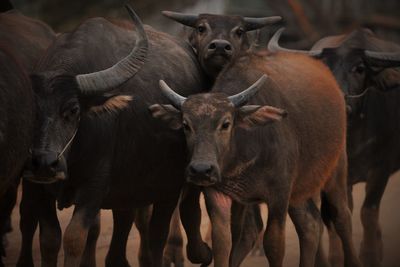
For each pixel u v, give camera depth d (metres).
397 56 40.81
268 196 32.00
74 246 30.70
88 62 31.48
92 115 30.53
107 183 31.69
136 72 31.22
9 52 29.02
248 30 38.03
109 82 30.52
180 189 35.44
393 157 43.28
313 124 34.41
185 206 36.44
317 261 38.59
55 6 88.81
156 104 31.95
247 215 34.84
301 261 35.62
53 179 29.22
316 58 41.28
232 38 36.62
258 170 31.64
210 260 37.38
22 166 29.50
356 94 40.72
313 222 35.75
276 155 31.84
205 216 50.84
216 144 30.06
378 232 42.84
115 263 35.97
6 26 36.47
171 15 38.00
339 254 38.69
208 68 36.19
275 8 89.88
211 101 30.55
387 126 42.69
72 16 88.94
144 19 85.81
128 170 32.88
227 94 32.03
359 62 40.94
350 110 39.62
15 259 40.81
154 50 35.03
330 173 36.31
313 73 36.31
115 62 32.56
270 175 31.84
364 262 41.66
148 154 33.28
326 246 45.16
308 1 92.56
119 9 88.44
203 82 36.56
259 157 31.48
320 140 34.91
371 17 94.88
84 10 88.88
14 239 44.62
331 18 93.19
